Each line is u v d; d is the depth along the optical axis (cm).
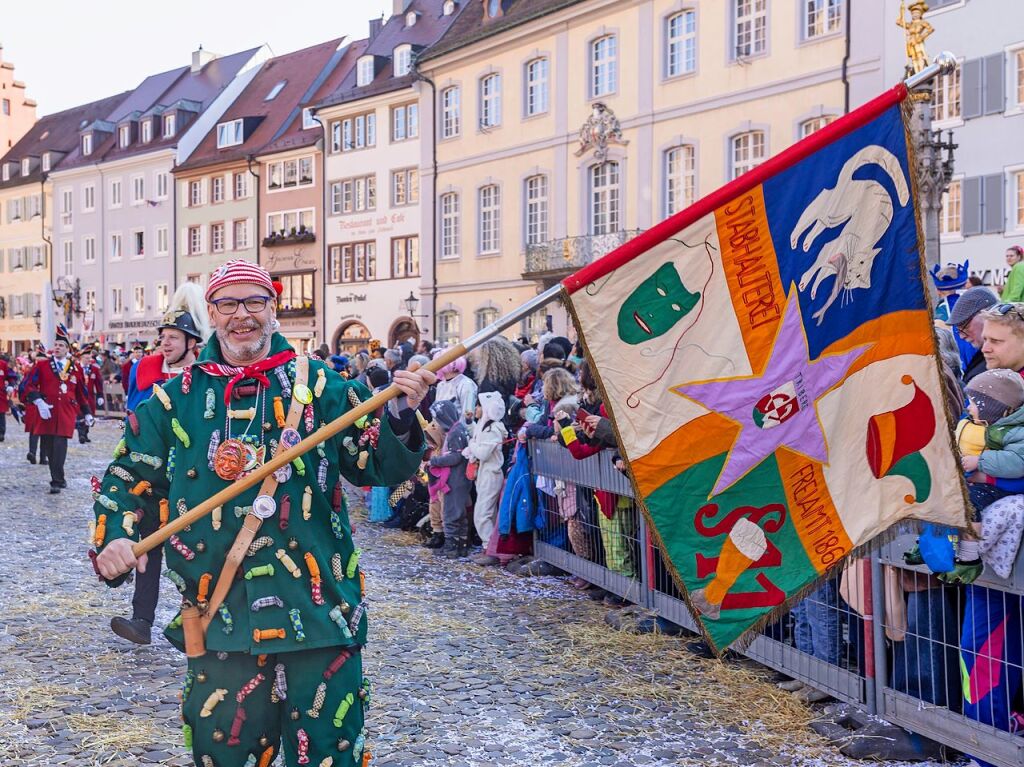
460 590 744
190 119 5053
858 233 365
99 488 296
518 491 820
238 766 291
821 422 367
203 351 311
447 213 3566
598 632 615
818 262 363
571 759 423
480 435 859
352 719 292
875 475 370
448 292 3541
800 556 366
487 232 3394
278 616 281
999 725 392
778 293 360
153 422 301
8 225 6056
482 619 654
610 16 2897
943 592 421
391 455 304
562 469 746
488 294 3375
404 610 677
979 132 2245
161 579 791
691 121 2694
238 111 4916
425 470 895
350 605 293
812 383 365
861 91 2325
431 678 532
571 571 751
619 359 352
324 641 282
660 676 532
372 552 905
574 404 736
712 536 361
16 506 1165
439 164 3559
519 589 746
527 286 3219
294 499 290
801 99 2442
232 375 301
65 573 805
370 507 1086
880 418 371
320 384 304
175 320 595
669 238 352
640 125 2823
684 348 357
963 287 775
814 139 356
